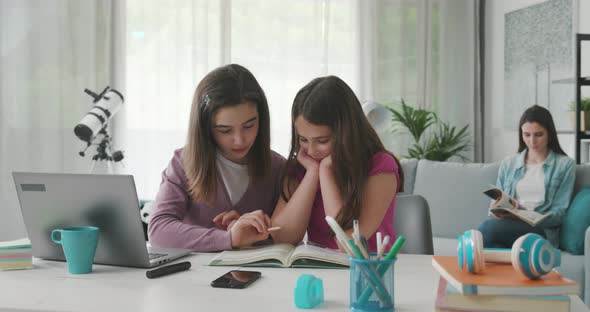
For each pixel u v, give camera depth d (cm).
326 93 152
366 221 153
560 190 328
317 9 480
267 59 477
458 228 365
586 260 267
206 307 97
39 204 134
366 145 158
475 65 510
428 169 385
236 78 154
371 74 487
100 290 109
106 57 447
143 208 294
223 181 168
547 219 311
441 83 506
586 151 380
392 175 158
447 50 508
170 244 151
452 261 105
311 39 482
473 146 507
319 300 99
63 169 441
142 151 456
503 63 483
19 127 434
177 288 110
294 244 157
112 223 127
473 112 506
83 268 123
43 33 436
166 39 456
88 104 445
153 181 458
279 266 129
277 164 178
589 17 381
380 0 489
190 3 457
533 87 439
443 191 374
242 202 171
